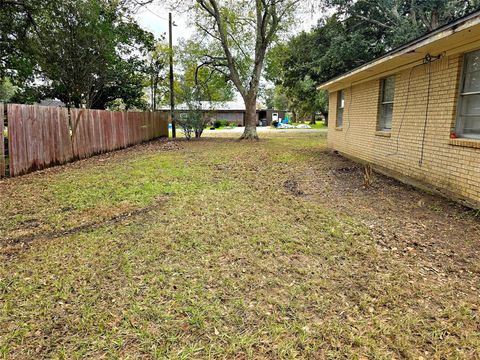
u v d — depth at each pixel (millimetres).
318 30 20281
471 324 2357
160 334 2266
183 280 2971
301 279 2996
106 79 17109
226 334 2266
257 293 2766
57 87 16453
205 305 2590
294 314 2484
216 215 4754
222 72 20344
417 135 6578
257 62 17906
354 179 7363
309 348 2133
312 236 3994
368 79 8906
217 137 20719
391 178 7500
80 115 10586
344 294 2752
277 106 58281
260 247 3674
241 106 45219
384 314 2479
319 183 6961
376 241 3848
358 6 18609
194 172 8086
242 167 8906
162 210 4988
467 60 5293
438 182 5883
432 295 2725
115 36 15883
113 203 5371
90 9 13711
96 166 9109
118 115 13516
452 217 4648
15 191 6195
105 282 2941
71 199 5621
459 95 5418
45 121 8836
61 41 13969
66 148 9789
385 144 8023
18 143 7828
